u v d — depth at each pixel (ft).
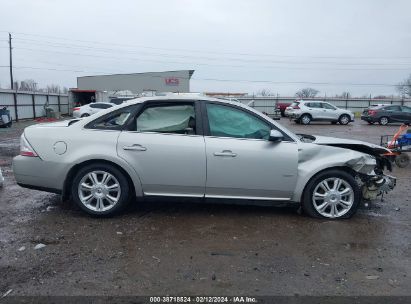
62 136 16.28
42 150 16.20
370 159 17.19
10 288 10.51
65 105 130.11
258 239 14.47
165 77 187.42
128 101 16.93
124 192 16.24
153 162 16.05
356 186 16.84
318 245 14.02
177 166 16.10
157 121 16.56
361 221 16.83
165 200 16.60
